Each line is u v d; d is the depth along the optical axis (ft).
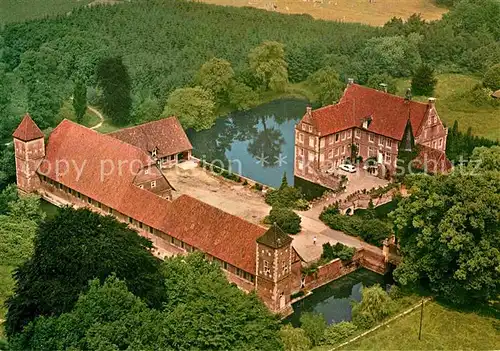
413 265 428.97
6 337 365.61
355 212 543.39
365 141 606.96
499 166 485.56
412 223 431.43
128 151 516.32
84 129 547.08
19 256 454.40
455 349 380.58
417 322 402.52
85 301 336.49
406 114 589.73
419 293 430.20
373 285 451.94
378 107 604.49
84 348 325.62
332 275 462.60
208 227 449.06
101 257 363.35
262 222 513.04
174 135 604.08
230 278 435.94
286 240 411.75
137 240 395.14
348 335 391.04
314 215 529.86
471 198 406.82
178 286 372.58
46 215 524.93
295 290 443.73
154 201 481.46
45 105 653.30
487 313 411.34
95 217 388.57
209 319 343.46
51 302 351.05
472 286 405.59
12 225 476.95
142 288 363.35
